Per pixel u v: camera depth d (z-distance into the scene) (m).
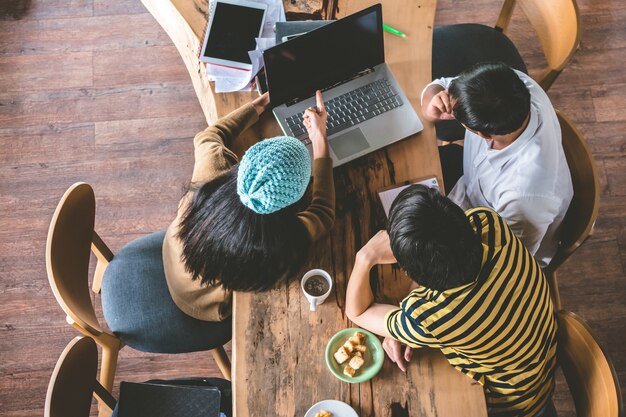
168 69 2.96
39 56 2.98
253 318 1.60
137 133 2.84
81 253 1.81
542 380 1.59
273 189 1.27
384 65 1.89
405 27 2.00
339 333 1.55
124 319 1.93
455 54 2.27
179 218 1.64
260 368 1.55
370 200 1.75
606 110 2.86
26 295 2.55
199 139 1.71
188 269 1.52
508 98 1.49
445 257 1.26
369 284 1.60
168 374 2.43
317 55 1.75
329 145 1.79
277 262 1.40
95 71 2.95
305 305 1.61
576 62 2.94
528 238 1.72
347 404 1.50
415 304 1.41
